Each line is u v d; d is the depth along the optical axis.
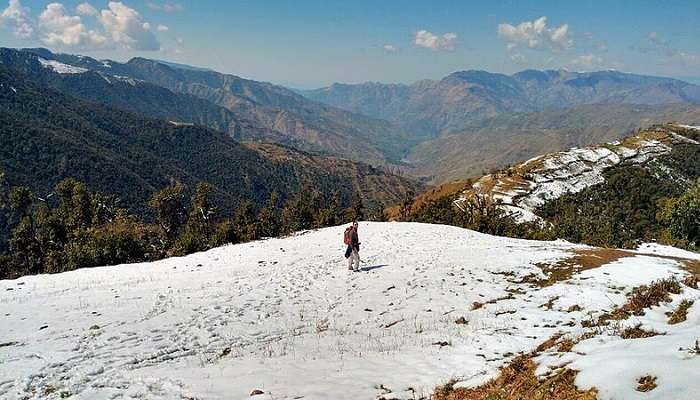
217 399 9.16
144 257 51.19
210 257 35.75
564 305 17.70
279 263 30.91
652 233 118.31
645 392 6.62
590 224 120.12
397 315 18.41
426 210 90.44
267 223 82.19
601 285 20.56
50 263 48.50
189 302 20.25
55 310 18.94
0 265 62.28
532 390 8.42
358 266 27.33
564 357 9.67
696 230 73.94
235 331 16.08
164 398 9.20
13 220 150.00
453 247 34.19
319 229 51.69
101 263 46.31
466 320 16.81
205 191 84.75
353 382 10.22
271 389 9.66
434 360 12.02
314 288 23.39
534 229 82.62
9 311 18.81
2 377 11.19
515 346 12.88
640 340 9.45
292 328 16.88
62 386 10.45
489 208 95.38
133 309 18.95
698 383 6.32
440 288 22.11
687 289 15.58
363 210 97.06
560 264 25.81
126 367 11.91
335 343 14.55
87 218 76.06
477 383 9.95
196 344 14.48
